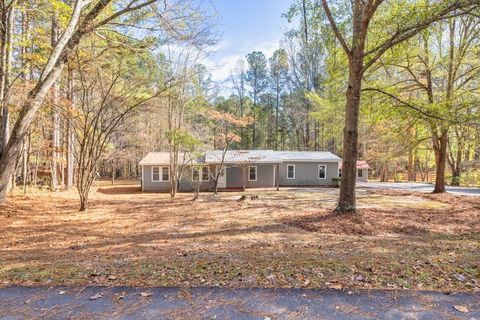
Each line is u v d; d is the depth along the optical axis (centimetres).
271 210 1105
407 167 3497
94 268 373
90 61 977
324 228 743
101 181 3150
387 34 910
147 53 948
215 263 393
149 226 810
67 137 1634
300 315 243
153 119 2303
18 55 1174
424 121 1108
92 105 1107
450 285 302
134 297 279
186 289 296
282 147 4062
